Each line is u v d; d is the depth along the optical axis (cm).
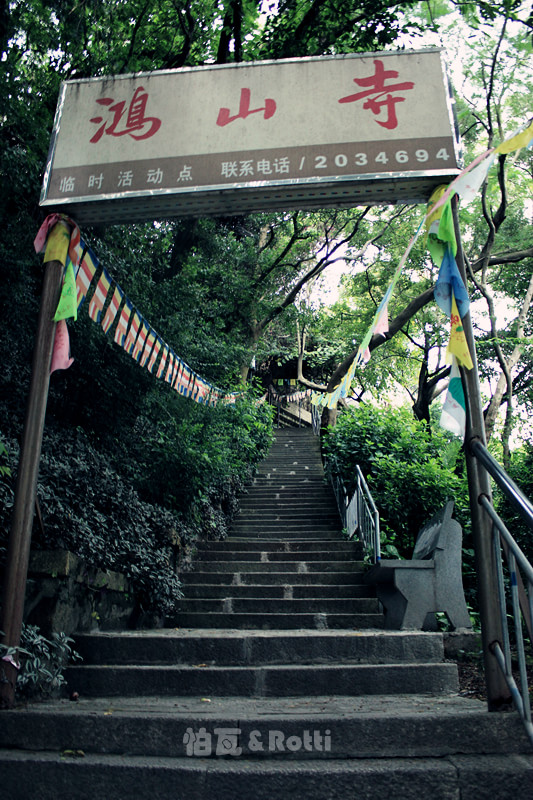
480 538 310
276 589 634
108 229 679
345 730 272
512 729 274
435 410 1838
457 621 501
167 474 721
